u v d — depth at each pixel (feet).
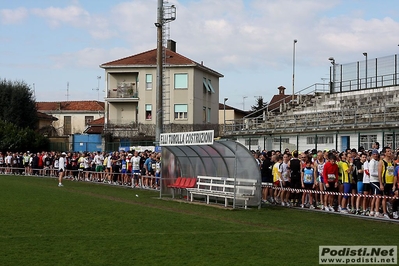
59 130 326.65
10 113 247.09
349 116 124.47
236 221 59.72
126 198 88.53
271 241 46.32
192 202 82.17
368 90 154.51
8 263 37.50
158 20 105.91
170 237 48.11
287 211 70.74
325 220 61.21
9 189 103.14
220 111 301.02
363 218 62.49
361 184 66.18
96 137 216.54
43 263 37.58
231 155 78.18
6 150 207.51
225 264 37.47
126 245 44.24
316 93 175.83
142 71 228.22
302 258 39.60
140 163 114.83
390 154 61.72
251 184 75.46
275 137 138.82
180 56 234.38
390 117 111.34
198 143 75.77
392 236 49.62
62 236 48.29
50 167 162.30
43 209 69.05
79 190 105.81
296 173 75.31
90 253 40.96
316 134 124.47
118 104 232.73
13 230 51.52
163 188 92.07
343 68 166.09
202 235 49.29
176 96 230.27
